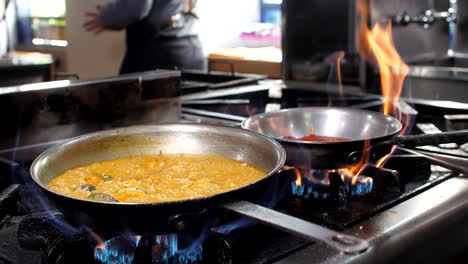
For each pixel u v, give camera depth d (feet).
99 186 2.95
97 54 16.83
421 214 2.96
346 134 4.10
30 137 4.52
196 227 2.29
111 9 15.48
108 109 5.06
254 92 6.81
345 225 2.78
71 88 4.73
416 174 3.58
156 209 2.14
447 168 3.50
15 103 4.37
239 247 2.50
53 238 2.59
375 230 2.74
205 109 6.19
